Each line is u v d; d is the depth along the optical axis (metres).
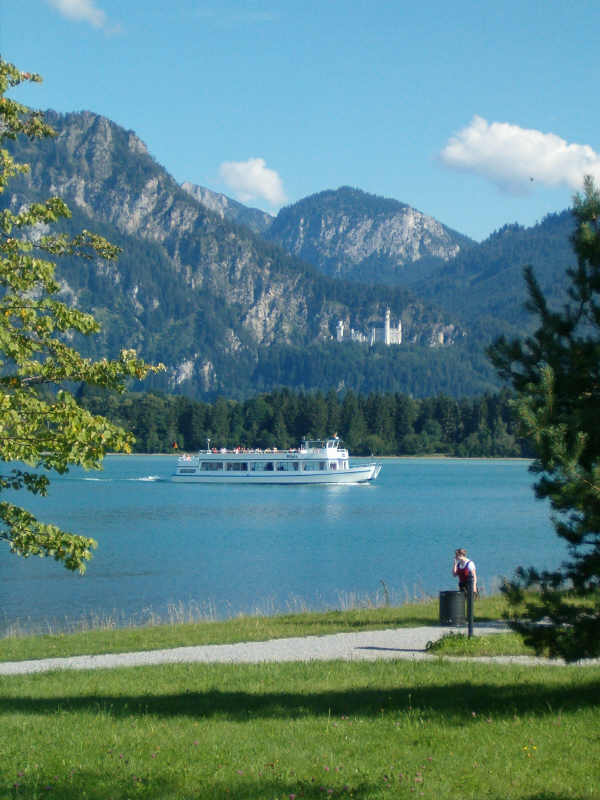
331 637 52.78
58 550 33.69
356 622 59.50
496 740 26.64
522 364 32.28
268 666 41.50
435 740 26.78
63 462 32.81
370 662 42.38
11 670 43.50
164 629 60.09
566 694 32.62
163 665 42.69
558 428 28.91
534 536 162.88
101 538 154.12
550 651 30.33
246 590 98.19
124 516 199.88
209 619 75.94
